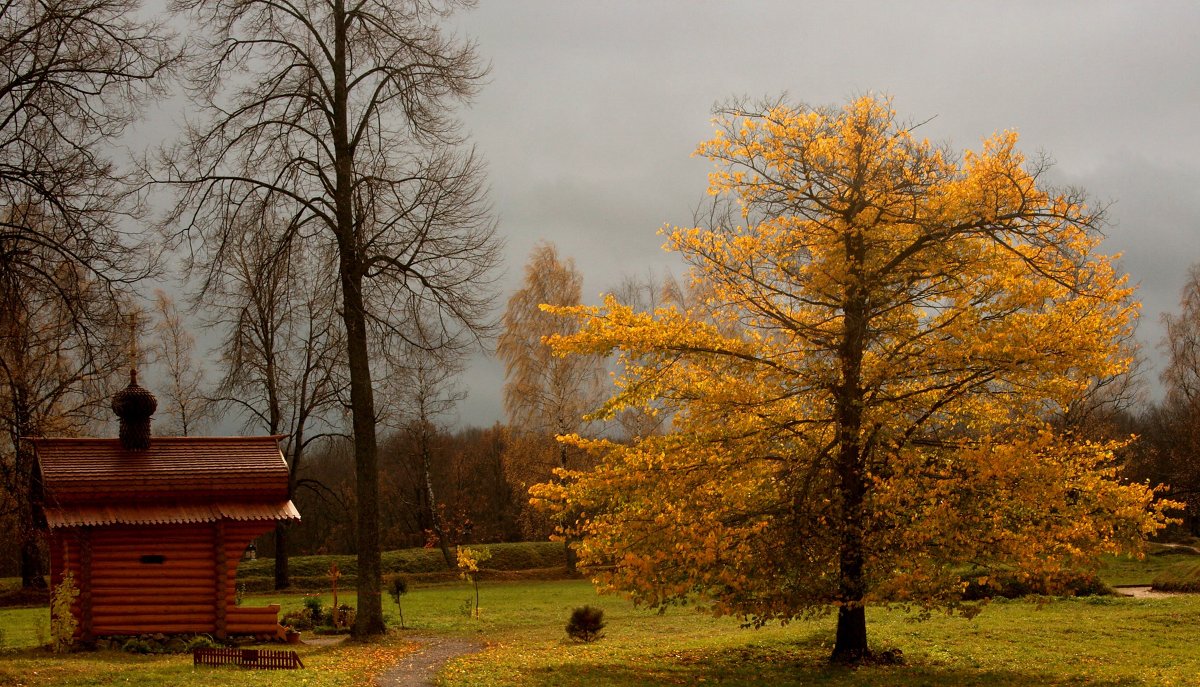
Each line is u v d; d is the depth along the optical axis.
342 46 22.16
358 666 16.66
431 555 47.72
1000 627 20.77
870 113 15.12
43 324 23.31
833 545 15.02
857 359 15.41
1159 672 14.93
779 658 17.39
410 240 21.42
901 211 15.10
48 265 16.03
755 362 15.75
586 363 43.91
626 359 15.90
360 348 21.97
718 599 16.39
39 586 36.56
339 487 59.91
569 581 43.19
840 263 14.94
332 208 21.62
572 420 43.72
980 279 15.36
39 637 19.06
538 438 45.00
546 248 45.03
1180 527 50.06
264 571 41.97
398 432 55.12
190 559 20.62
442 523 52.56
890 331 15.25
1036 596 15.08
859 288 15.01
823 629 21.41
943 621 22.19
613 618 27.17
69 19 15.21
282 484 21.30
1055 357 14.41
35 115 15.25
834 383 15.24
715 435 15.63
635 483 15.62
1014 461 13.98
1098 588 27.73
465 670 15.87
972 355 14.46
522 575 44.69
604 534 16.28
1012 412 16.44
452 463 65.62
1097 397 41.19
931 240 14.86
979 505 14.45
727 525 15.62
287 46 21.75
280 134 21.42
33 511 20.73
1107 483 15.05
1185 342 50.84
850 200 15.11
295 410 37.12
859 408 15.25
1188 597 26.27
